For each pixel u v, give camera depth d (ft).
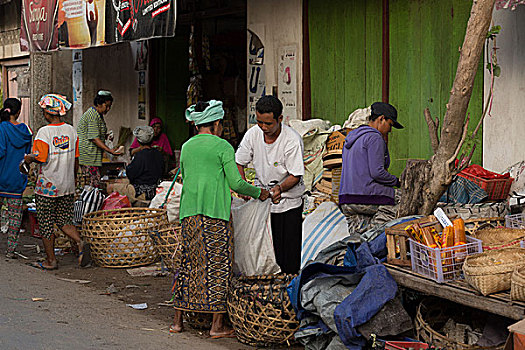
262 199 17.60
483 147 20.89
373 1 25.21
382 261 16.17
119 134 41.45
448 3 22.49
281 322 16.01
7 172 27.12
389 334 14.46
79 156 27.81
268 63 29.94
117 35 28.25
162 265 21.12
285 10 28.89
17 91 47.73
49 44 33.99
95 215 26.66
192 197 17.15
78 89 42.98
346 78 26.50
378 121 19.86
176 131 39.83
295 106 28.63
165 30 25.16
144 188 30.27
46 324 18.12
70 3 31.68
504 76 20.16
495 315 14.70
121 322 18.58
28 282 23.30
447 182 16.67
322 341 15.26
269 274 17.95
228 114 37.17
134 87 40.60
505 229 15.74
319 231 20.75
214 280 17.16
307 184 25.00
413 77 23.89
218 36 37.35
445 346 13.89
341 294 14.94
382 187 19.47
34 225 32.12
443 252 14.17
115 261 25.55
